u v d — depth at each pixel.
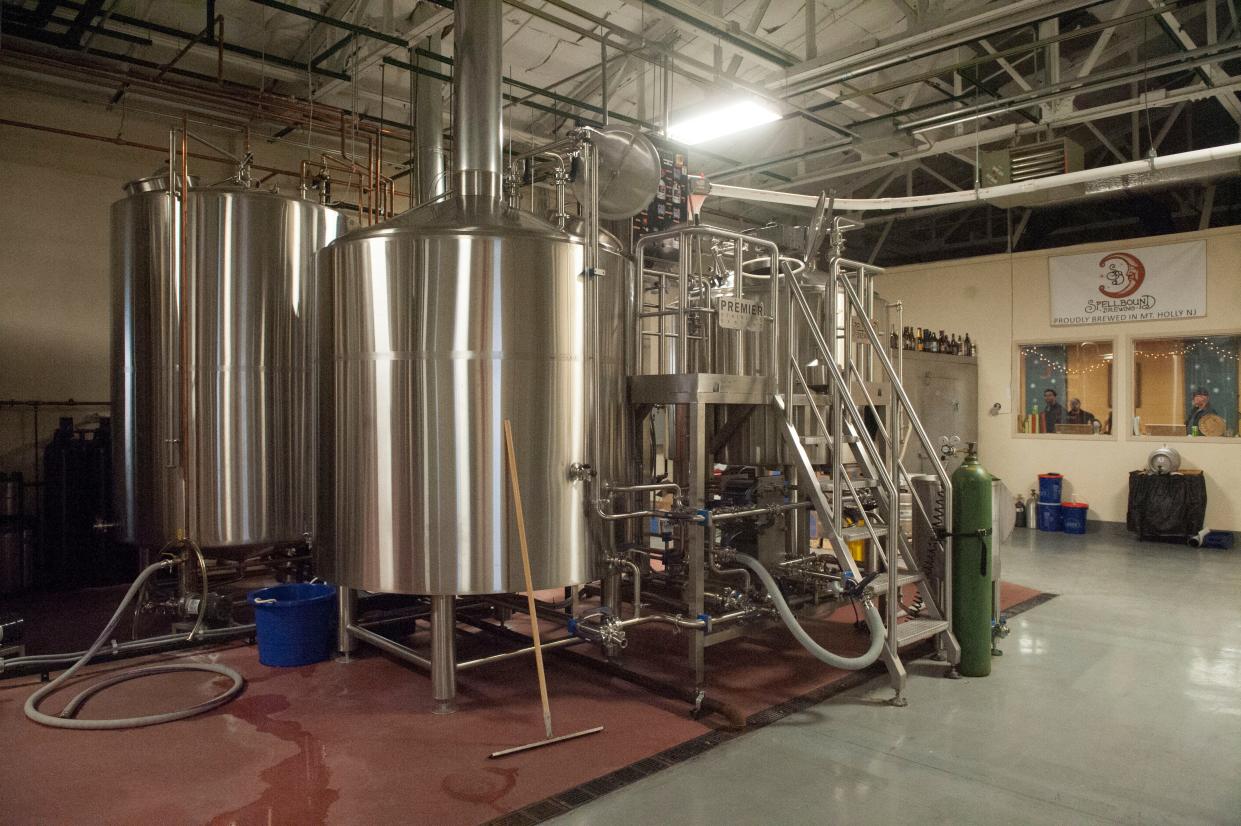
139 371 4.47
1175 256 8.15
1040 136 8.44
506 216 3.57
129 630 4.60
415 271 3.31
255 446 4.42
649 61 5.71
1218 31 6.51
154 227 4.39
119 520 4.66
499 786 2.70
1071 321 8.80
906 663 4.13
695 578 3.47
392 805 2.55
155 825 2.42
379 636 3.88
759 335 4.10
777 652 4.30
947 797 2.69
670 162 5.11
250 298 4.39
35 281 5.98
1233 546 7.75
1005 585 6.05
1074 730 3.27
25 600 5.29
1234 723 3.34
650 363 5.28
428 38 5.88
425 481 3.32
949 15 4.77
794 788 2.74
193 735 3.09
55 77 5.61
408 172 6.94
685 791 2.70
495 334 3.31
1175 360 8.25
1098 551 7.53
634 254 4.46
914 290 10.01
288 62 6.17
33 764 2.83
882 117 6.45
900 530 4.17
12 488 5.66
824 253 5.36
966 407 9.11
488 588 3.32
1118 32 6.58
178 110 6.30
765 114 5.94
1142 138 8.84
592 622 3.57
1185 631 4.79
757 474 4.46
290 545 4.72
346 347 3.47
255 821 2.45
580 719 3.31
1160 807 2.63
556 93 7.01
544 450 3.40
